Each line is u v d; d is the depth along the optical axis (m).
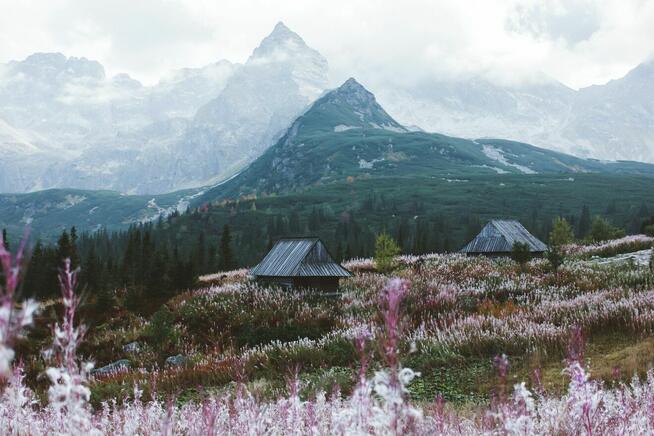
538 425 5.82
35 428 4.36
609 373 12.12
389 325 2.40
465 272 36.59
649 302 18.41
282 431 5.05
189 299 32.91
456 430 5.36
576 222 189.62
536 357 14.21
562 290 26.58
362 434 2.72
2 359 1.36
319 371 16.52
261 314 28.03
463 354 16.62
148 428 6.09
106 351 24.36
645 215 191.62
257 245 174.50
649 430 5.50
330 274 36.12
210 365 18.44
